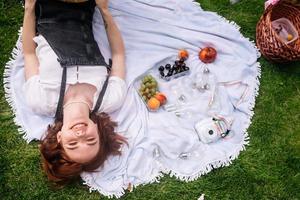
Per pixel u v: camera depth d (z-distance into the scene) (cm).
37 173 282
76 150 258
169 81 301
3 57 295
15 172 281
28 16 275
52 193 280
